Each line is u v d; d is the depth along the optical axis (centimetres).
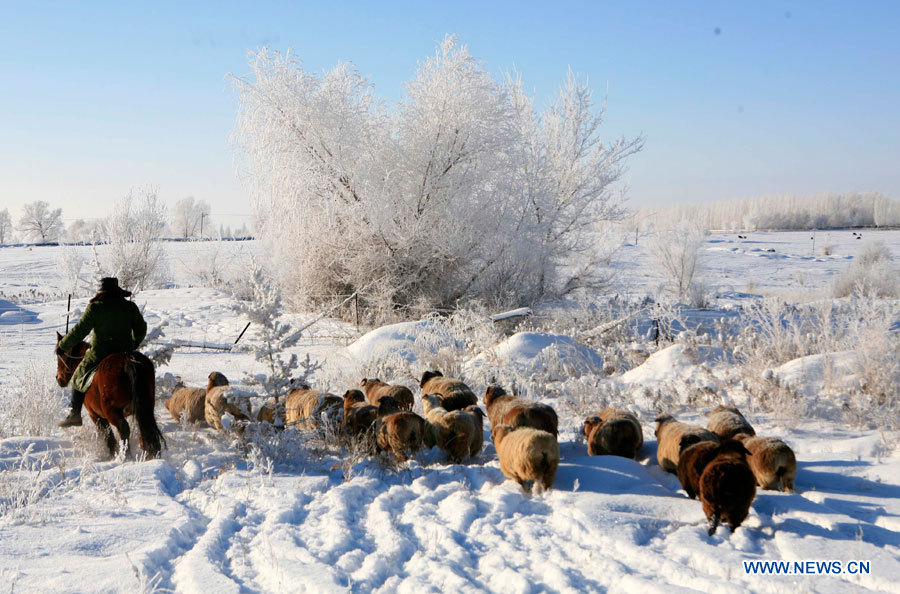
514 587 432
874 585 417
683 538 491
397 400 831
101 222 3238
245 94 2238
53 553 496
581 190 2520
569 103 2506
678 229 3406
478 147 2238
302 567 464
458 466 693
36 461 749
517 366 1253
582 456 757
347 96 2319
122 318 787
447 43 2222
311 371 856
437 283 2370
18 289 3575
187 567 471
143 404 734
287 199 2280
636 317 1838
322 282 2411
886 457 688
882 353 947
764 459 585
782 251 6781
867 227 14575
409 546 508
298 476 691
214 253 3838
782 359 1194
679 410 969
